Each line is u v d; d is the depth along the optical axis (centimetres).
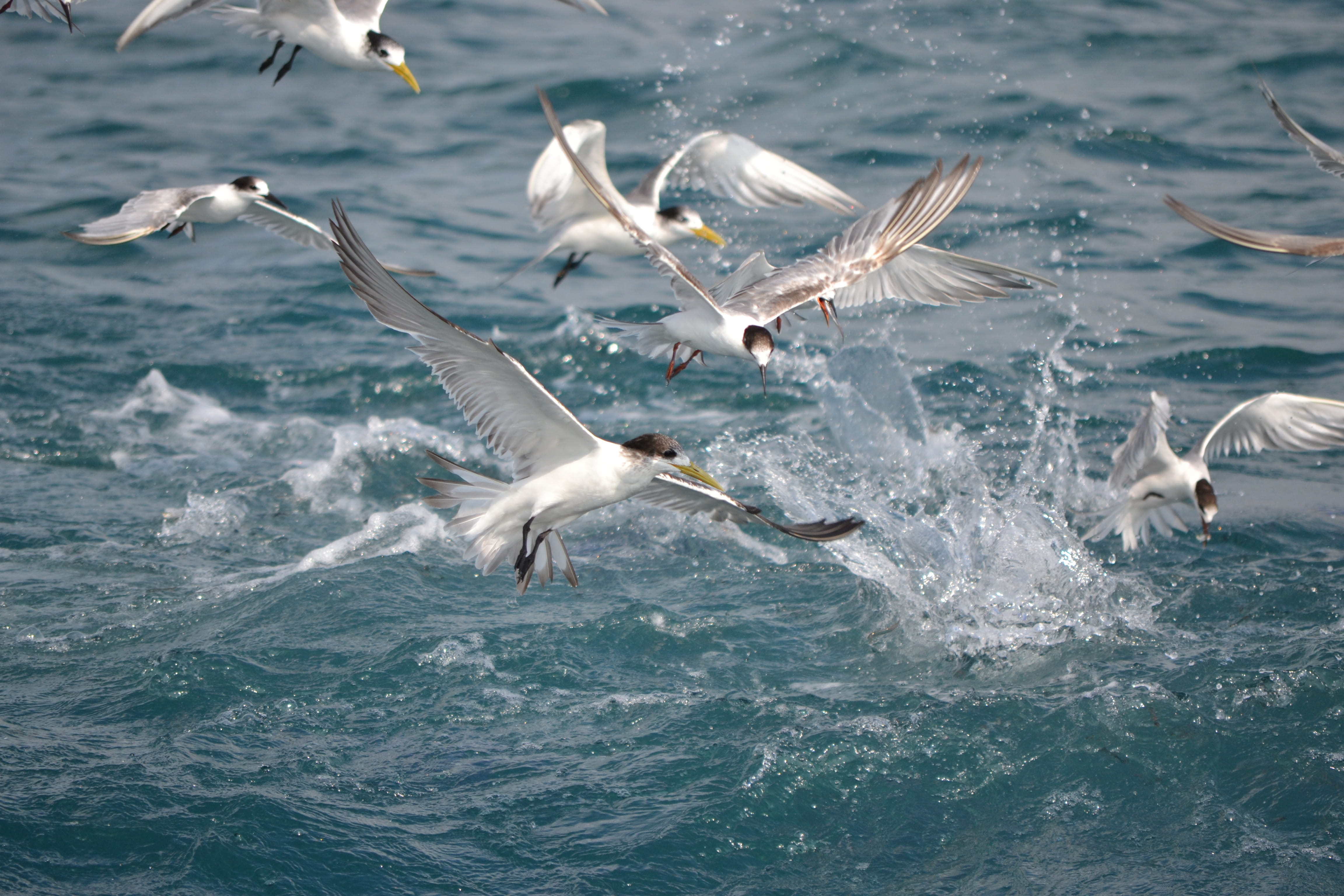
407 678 979
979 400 1505
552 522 816
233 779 842
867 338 1678
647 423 1480
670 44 2708
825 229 1944
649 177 1304
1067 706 941
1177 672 988
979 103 2338
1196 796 853
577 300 1811
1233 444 1134
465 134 2373
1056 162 2109
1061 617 1085
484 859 783
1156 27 2708
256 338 1719
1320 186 1986
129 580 1138
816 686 984
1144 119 2258
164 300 1834
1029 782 870
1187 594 1115
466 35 2822
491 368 728
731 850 800
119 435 1455
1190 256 1842
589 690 972
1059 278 1788
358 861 772
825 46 2597
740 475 1359
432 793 844
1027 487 1310
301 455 1430
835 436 1445
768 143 2214
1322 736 902
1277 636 1036
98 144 2320
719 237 1330
